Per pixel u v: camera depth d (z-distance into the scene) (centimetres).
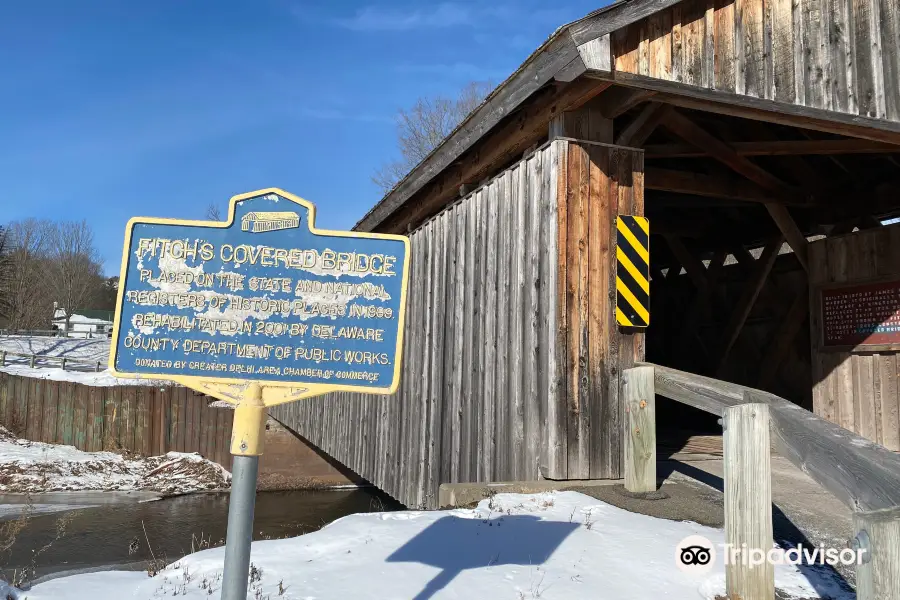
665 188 852
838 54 605
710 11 577
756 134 887
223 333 277
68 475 2205
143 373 271
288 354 278
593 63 525
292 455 2302
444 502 550
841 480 253
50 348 4112
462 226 792
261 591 315
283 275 282
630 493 517
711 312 1242
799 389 1113
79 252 7150
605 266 600
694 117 840
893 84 614
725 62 574
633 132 629
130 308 275
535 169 632
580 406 577
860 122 604
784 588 340
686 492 528
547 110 627
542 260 608
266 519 1784
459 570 348
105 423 2495
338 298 283
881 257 835
